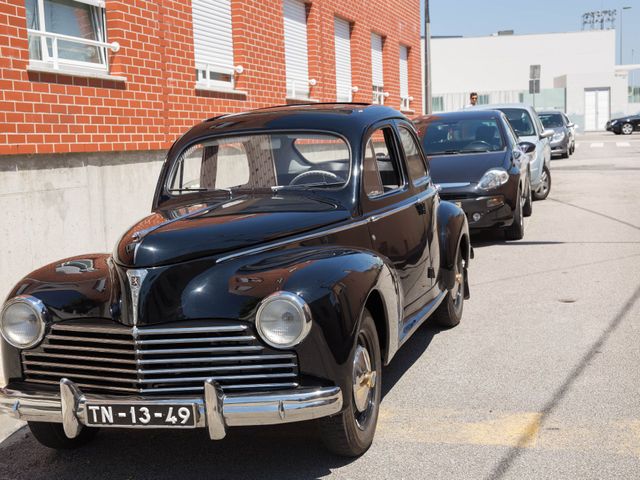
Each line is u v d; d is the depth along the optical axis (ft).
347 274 12.68
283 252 13.17
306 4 49.32
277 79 43.78
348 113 16.75
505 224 34.24
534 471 12.67
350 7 56.39
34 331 12.78
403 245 16.83
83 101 26.45
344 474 12.88
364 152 15.85
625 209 45.65
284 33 45.98
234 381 12.09
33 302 12.79
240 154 16.40
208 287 12.26
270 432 14.89
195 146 16.84
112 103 28.12
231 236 13.01
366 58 60.18
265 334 11.77
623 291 25.08
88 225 26.71
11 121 23.25
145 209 30.25
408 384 17.17
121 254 12.94
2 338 13.06
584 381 16.85
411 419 15.15
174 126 32.42
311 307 11.88
